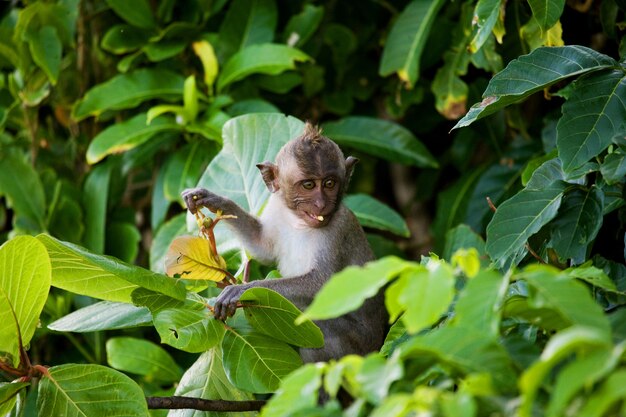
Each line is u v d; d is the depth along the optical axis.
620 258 11.00
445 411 4.93
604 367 4.71
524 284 7.79
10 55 16.20
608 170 8.59
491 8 10.88
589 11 13.13
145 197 17.61
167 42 15.83
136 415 8.44
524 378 4.93
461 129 16.48
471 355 5.52
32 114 16.33
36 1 16.72
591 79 9.01
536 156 14.50
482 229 14.74
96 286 9.12
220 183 11.49
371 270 5.59
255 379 8.62
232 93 15.83
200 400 9.00
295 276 11.19
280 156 11.38
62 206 15.41
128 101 15.09
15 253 8.05
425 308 5.48
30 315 8.59
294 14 17.08
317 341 8.84
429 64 15.38
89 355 14.52
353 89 16.92
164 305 8.86
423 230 18.59
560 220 9.09
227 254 11.13
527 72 9.14
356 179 17.62
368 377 5.53
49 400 8.48
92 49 17.16
